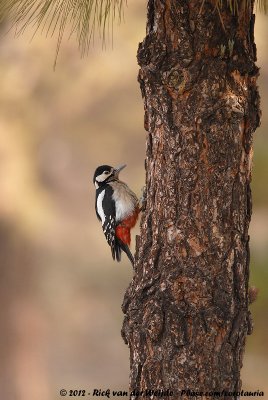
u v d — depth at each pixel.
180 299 7.59
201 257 7.61
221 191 7.60
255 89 7.75
